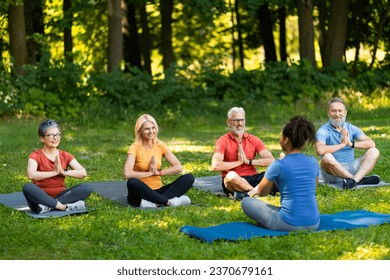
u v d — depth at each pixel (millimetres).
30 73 22172
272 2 26750
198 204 9805
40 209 9234
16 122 20844
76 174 9570
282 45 32031
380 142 15953
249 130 20391
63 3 28359
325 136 11133
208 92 24312
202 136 19422
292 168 7836
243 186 9992
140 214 9086
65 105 22156
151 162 9836
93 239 7973
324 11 30000
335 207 9367
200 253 7250
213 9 25922
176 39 34812
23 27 23344
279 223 7906
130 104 22891
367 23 30656
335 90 24797
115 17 24062
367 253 7195
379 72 26156
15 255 7488
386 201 9773
